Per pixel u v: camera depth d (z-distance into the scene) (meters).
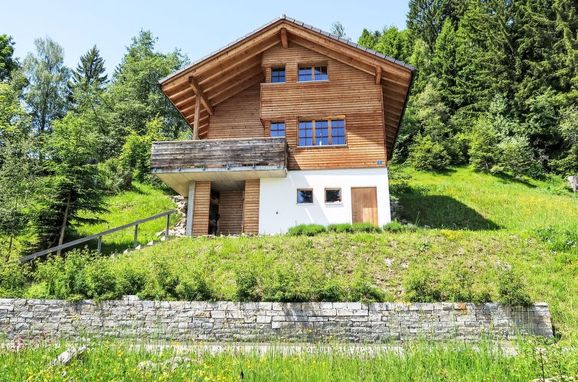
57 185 20.02
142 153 35.72
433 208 26.75
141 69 50.44
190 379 7.38
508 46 44.22
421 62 47.28
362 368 7.94
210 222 22.50
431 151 35.62
